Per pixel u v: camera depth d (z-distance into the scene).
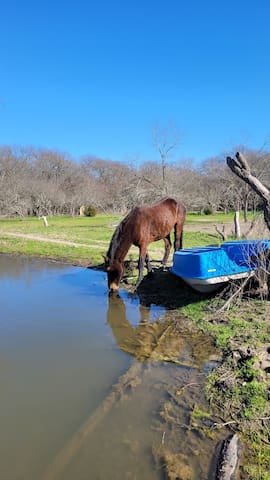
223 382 3.58
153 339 5.04
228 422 3.01
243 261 5.91
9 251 13.64
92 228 21.61
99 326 5.64
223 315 5.37
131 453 2.74
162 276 7.93
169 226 7.86
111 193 45.72
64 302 7.00
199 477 2.46
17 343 5.00
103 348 4.79
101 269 10.02
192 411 3.22
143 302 6.73
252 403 3.18
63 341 5.06
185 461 2.61
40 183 44.22
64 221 29.75
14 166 49.12
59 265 10.90
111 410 3.31
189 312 5.88
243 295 5.88
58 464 2.67
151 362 4.31
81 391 3.71
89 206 41.16
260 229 6.95
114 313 6.24
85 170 57.69
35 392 3.70
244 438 2.80
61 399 3.56
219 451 2.68
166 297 6.82
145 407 3.33
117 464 2.64
